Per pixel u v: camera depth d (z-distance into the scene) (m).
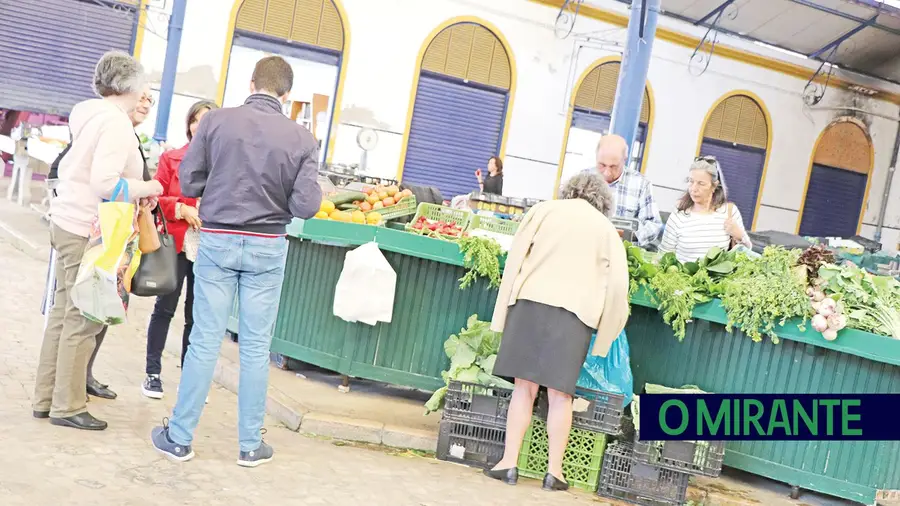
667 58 16.95
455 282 4.86
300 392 4.79
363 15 14.51
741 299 4.39
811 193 19.20
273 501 3.27
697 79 17.33
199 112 4.17
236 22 13.73
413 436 4.38
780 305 4.36
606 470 4.18
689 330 4.70
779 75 18.17
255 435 3.63
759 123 18.25
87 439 3.56
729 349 4.61
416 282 4.84
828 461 4.45
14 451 3.26
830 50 18.23
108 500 2.98
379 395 5.07
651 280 4.51
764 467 4.55
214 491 3.26
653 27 9.89
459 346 4.52
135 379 4.67
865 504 4.51
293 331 5.10
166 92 13.06
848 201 19.70
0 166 12.82
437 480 3.91
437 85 15.27
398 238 4.70
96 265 3.42
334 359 4.88
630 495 4.17
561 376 3.84
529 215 4.03
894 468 4.38
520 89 15.81
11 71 13.02
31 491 2.92
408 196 5.48
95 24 13.28
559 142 16.27
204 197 3.56
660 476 4.15
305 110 6.98
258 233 3.54
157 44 13.40
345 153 14.74
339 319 4.89
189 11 13.40
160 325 4.33
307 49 14.30
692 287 4.56
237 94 13.95
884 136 19.69
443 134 15.47
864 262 11.55
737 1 16.72
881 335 4.29
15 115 13.18
